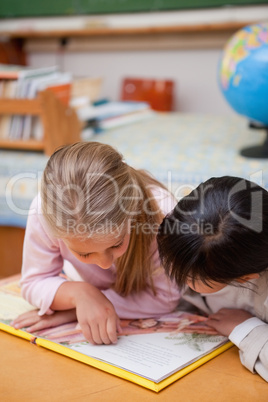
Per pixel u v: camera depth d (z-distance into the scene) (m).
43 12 3.41
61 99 1.70
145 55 3.27
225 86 1.47
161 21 3.09
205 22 2.97
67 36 3.40
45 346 0.75
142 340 0.77
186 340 0.77
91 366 0.69
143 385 0.64
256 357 0.68
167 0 3.03
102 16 3.25
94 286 0.84
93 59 3.43
